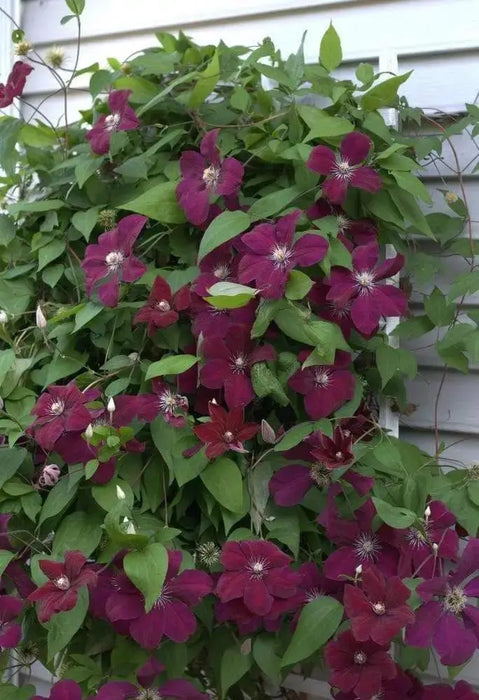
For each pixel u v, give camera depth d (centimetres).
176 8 200
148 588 116
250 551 130
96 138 163
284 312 137
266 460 147
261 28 192
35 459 152
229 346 140
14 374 154
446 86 176
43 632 148
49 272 168
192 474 137
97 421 141
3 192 194
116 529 120
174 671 134
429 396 173
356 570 123
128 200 169
